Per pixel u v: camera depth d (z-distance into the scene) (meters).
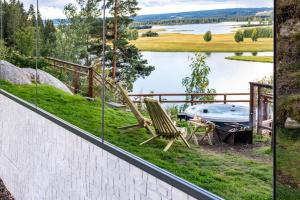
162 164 4.04
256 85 3.26
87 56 5.59
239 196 3.24
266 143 3.19
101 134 5.17
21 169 8.41
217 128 3.62
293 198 2.72
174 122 4.09
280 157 2.78
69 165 6.05
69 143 6.03
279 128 2.78
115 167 4.82
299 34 2.66
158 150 4.26
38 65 7.66
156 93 4.26
